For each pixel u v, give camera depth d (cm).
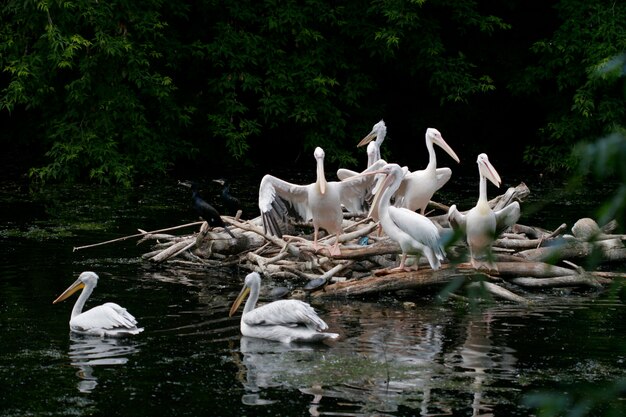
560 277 1205
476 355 883
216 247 1342
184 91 2512
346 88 2491
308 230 1477
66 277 1216
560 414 696
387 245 1227
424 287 1152
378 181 1273
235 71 2403
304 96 2422
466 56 2639
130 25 2292
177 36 2420
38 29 2228
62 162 2169
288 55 2481
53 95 2305
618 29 2388
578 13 2430
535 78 2494
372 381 796
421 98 2731
